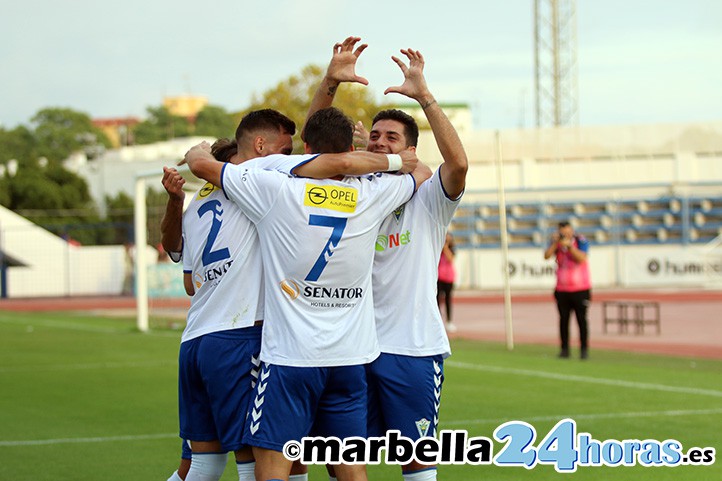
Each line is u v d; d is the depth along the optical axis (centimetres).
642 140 6234
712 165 6197
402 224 850
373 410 865
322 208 774
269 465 778
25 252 6144
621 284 5709
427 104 838
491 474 1183
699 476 1155
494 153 6166
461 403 1683
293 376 771
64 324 3900
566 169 6216
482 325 3578
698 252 5616
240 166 797
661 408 1611
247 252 805
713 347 2681
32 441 1402
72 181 8675
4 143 14075
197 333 824
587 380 1986
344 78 886
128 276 6044
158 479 1168
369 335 804
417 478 860
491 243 5825
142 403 1758
